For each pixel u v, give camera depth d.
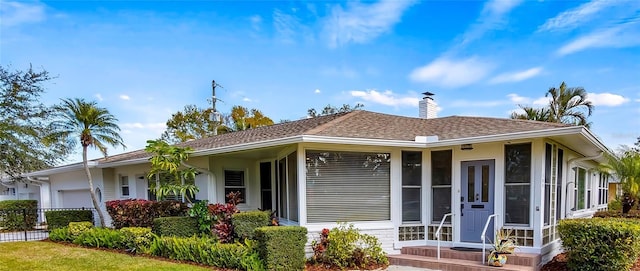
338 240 7.96
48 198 17.20
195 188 10.23
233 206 9.25
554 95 21.44
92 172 14.80
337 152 8.81
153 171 10.39
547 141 8.20
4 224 15.20
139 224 10.95
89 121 13.05
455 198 8.88
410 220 9.17
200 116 32.66
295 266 7.49
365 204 8.88
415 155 9.34
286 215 9.65
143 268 7.53
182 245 8.33
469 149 8.76
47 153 14.55
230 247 7.72
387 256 8.49
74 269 7.52
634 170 11.21
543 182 7.91
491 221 8.41
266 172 11.67
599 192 15.75
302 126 11.35
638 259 7.95
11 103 13.04
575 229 7.08
